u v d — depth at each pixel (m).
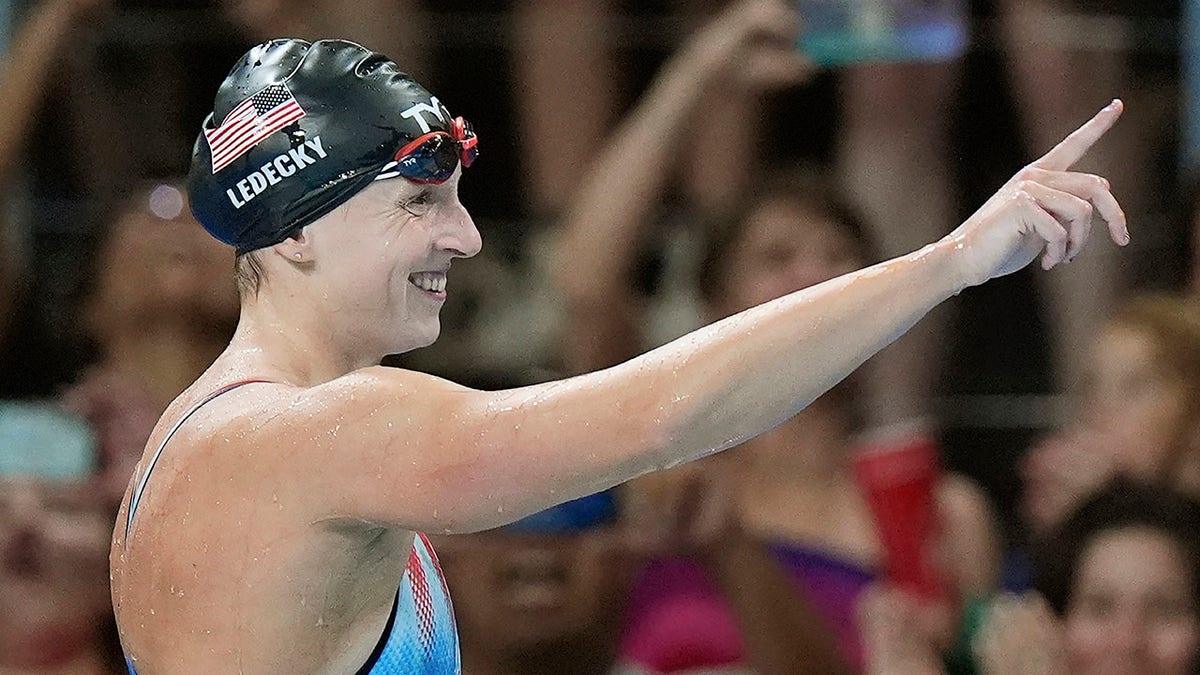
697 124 17.11
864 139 18.70
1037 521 16.44
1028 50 18.70
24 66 16.59
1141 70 18.83
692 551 14.39
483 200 19.06
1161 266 18.19
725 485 14.50
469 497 6.99
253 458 7.46
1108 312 18.34
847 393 15.71
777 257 15.72
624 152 16.39
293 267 8.02
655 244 17.47
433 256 8.02
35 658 13.83
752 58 16.36
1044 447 16.64
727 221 16.27
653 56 19.27
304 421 7.37
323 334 8.06
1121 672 14.48
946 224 18.78
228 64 18.14
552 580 14.21
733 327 7.04
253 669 7.55
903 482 14.25
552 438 6.92
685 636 14.26
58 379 16.19
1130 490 14.98
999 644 14.56
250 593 7.46
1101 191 7.16
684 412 6.88
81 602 14.03
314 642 7.61
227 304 15.38
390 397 7.23
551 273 16.77
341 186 7.83
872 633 14.30
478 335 17.08
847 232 15.92
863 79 18.64
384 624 7.94
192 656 7.61
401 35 18.50
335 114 7.84
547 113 19.03
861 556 14.99
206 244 15.31
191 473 7.67
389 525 7.23
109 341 15.41
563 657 14.27
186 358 15.24
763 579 14.38
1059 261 7.13
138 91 17.89
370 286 7.95
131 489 8.27
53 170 17.28
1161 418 15.73
